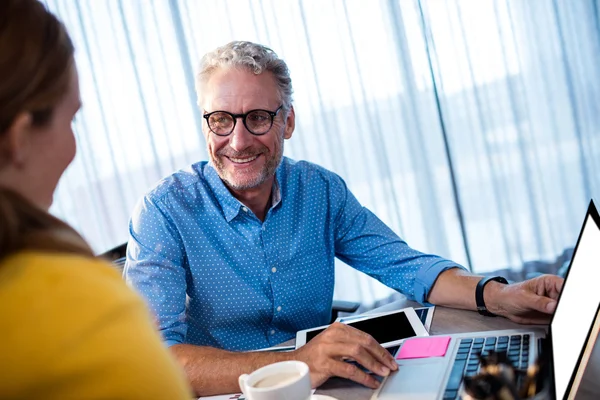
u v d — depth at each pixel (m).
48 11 0.51
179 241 1.49
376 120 3.28
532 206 3.32
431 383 0.94
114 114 3.21
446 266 1.40
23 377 0.41
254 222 1.53
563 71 3.29
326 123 3.27
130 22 3.17
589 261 0.92
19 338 0.41
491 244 3.36
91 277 0.45
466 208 3.36
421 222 3.35
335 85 3.26
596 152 3.35
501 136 3.31
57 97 0.50
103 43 3.17
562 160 3.34
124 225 3.27
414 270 1.49
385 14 3.23
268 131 1.49
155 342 0.46
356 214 1.67
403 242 1.60
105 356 0.42
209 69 1.50
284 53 3.23
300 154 3.29
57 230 0.49
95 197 3.26
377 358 1.03
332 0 3.22
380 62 3.26
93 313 0.43
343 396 0.98
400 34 3.23
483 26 3.24
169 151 3.23
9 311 0.42
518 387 0.75
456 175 3.34
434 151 3.33
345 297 3.35
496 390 0.72
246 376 0.84
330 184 1.65
